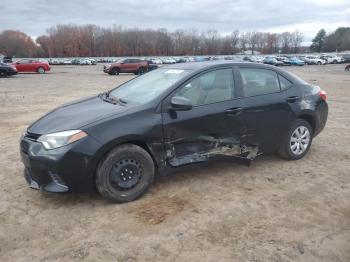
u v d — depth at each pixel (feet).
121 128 13.11
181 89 14.53
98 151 12.73
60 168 12.51
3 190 14.94
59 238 11.41
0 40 374.22
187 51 410.72
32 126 14.17
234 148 15.74
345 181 15.78
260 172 16.69
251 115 15.92
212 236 11.40
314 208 13.26
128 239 11.29
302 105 17.70
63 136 12.71
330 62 223.92
